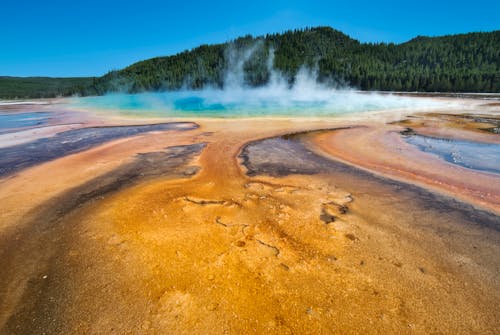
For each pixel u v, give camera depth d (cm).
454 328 289
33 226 485
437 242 438
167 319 293
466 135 1257
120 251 402
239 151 1016
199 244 416
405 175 755
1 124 1742
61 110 2608
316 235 448
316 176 749
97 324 292
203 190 638
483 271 372
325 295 325
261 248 409
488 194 625
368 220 503
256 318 295
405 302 318
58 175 749
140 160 892
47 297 329
